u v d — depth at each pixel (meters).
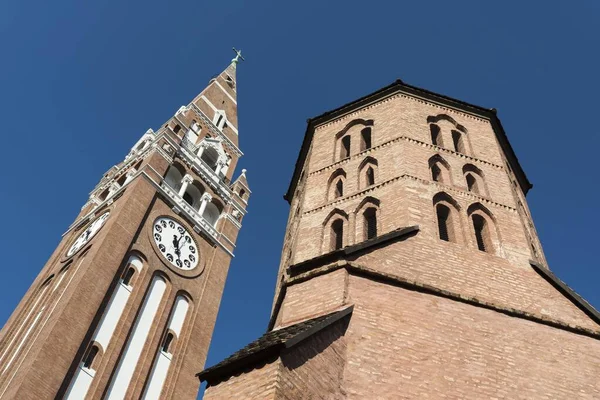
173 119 76.12
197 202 71.44
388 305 14.95
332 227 21.05
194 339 53.59
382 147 23.81
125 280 50.81
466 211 20.30
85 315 44.06
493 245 19.20
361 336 13.77
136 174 61.66
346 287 15.13
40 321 45.88
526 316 15.98
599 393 14.34
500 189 22.14
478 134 25.80
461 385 13.31
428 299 15.54
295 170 30.95
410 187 20.50
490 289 16.91
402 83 27.80
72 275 49.81
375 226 20.06
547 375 14.35
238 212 74.19
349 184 22.72
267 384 10.76
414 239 17.89
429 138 24.34
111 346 44.97
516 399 13.42
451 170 22.42
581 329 16.14
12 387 37.75
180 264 58.06
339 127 27.80
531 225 24.05
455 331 14.76
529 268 18.38
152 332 49.84
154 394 46.81
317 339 12.62
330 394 11.88
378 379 12.80
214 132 86.12
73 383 40.47
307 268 16.53
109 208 59.09
